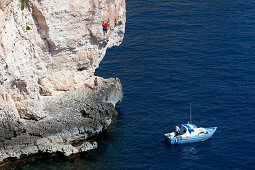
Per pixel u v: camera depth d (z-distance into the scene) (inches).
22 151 2327.8
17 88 2348.7
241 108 2787.9
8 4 2166.6
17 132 2336.4
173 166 2333.9
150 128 2635.3
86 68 2780.5
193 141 2514.8
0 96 2244.1
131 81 3100.4
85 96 2645.2
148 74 3176.7
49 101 2564.0
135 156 2405.3
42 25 2428.6
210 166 2326.5
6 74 2225.6
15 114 2324.1
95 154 2406.5
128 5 4197.8
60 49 2561.5
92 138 2536.9
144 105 2844.5
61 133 2429.9
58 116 2484.0
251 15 4030.5
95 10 2588.6
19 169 2272.4
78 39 2593.5
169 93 2957.7
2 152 2314.2
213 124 2655.0
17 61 2281.0
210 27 3826.3
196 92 2957.7
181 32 3747.5
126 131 2605.8
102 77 3134.8
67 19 2487.7
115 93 2783.0
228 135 2559.1
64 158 2358.5
